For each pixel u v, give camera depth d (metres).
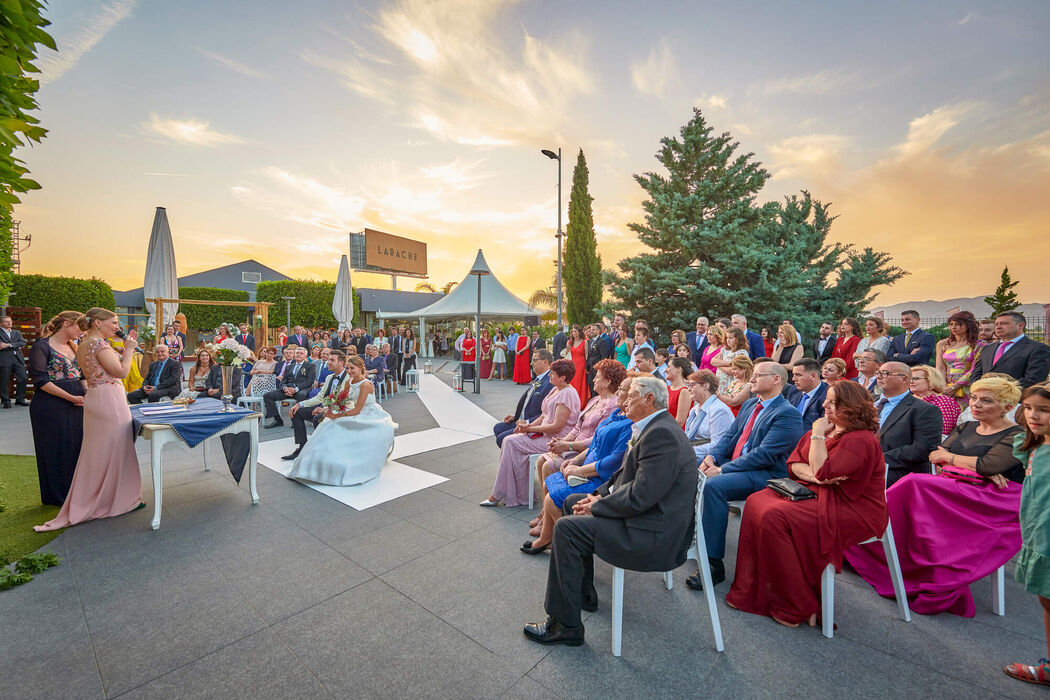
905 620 2.48
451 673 2.02
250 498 4.28
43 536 3.41
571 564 2.22
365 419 4.89
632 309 14.76
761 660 2.14
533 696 1.89
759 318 12.83
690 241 13.52
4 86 2.26
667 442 2.21
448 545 3.36
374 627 2.37
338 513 3.95
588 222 18.31
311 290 27.17
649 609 2.61
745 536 2.62
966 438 2.96
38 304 18.27
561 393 4.28
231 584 2.78
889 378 3.37
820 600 2.47
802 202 16.64
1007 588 2.89
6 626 2.33
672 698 1.88
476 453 6.08
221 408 4.40
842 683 1.98
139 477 3.99
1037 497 1.96
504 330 18.81
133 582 2.79
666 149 15.07
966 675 2.04
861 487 2.36
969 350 4.83
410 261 48.09
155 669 2.03
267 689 1.91
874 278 15.64
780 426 3.11
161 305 10.88
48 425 3.96
